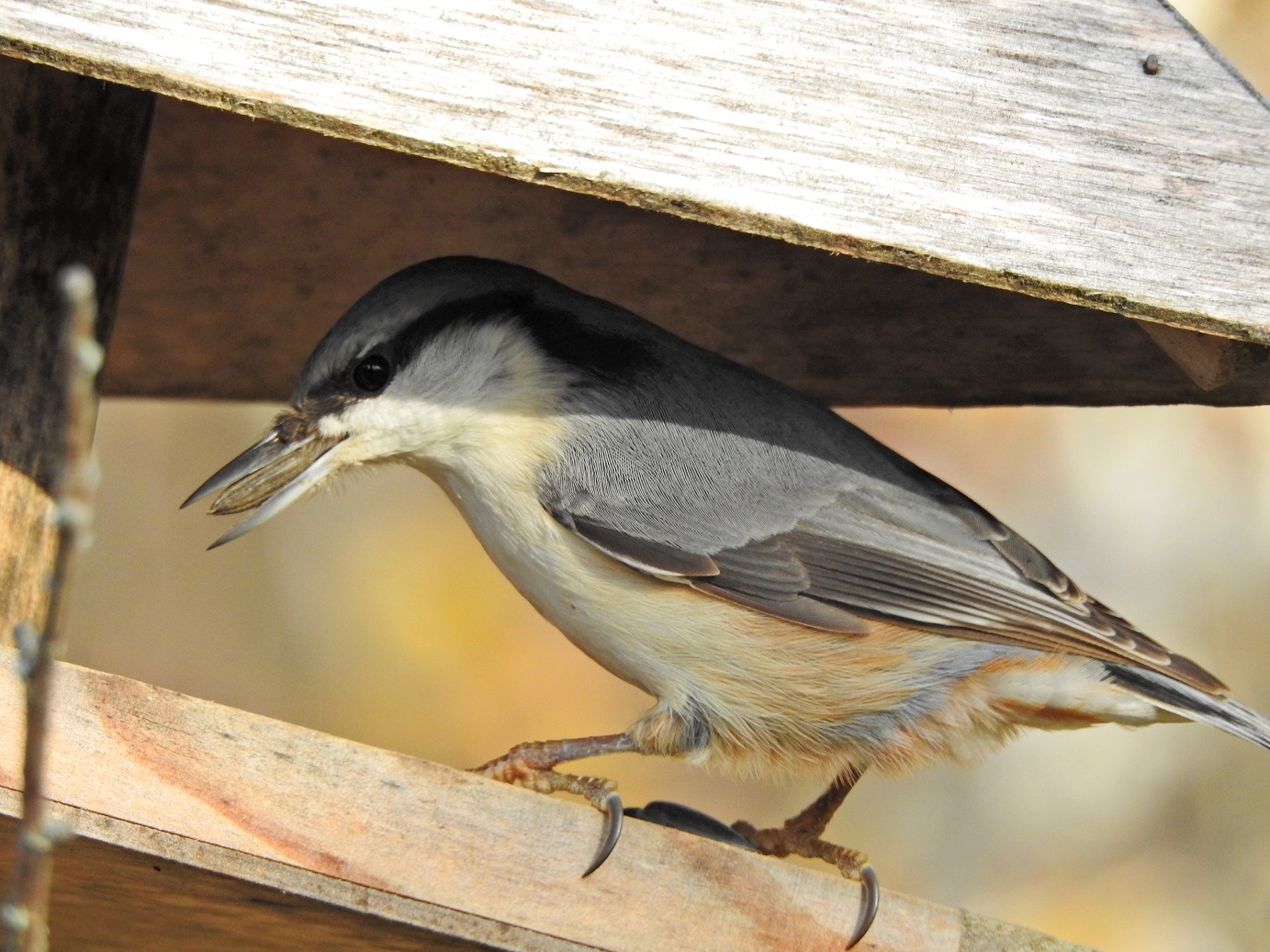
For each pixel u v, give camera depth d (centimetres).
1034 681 656
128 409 1262
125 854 470
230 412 1272
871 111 541
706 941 517
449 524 1280
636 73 529
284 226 749
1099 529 1267
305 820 485
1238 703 664
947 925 547
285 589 1240
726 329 782
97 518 1232
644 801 1203
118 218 630
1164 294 536
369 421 637
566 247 747
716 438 659
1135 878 1226
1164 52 567
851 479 668
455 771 502
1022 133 548
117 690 475
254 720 486
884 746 648
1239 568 1267
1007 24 563
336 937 522
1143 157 551
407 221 742
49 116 596
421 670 1220
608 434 647
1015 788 1250
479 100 514
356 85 505
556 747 616
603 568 631
